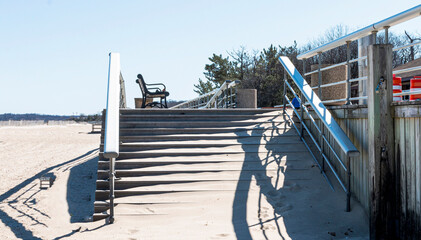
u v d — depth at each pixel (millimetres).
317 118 6867
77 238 4547
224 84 11852
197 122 7715
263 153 6805
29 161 13078
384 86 4445
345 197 5480
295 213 5090
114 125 5316
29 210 6484
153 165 6426
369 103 4547
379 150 4445
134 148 6895
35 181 9430
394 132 4473
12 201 7273
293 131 7555
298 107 9945
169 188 5809
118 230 4746
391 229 4445
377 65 4457
